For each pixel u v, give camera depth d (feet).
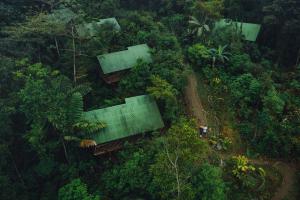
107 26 120.98
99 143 83.41
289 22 115.24
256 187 83.30
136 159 77.10
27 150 94.07
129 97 92.02
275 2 120.26
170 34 125.80
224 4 145.59
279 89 110.01
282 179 86.17
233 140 94.22
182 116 93.35
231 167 86.43
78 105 82.02
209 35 128.06
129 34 122.01
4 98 89.10
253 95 102.12
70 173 84.74
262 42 132.26
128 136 85.61
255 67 111.55
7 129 85.92
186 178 69.05
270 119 92.22
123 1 151.02
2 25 112.57
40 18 102.12
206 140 92.79
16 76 90.22
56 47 111.04
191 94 106.11
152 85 95.61
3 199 81.10
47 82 90.43
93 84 108.47
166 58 104.99
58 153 92.38
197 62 115.85
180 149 66.80
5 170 87.86
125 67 106.52
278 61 124.57
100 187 80.79
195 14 133.39
